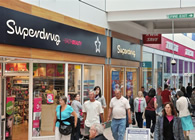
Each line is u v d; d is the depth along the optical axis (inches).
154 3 493.0
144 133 247.3
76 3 446.9
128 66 637.3
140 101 455.8
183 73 1348.4
